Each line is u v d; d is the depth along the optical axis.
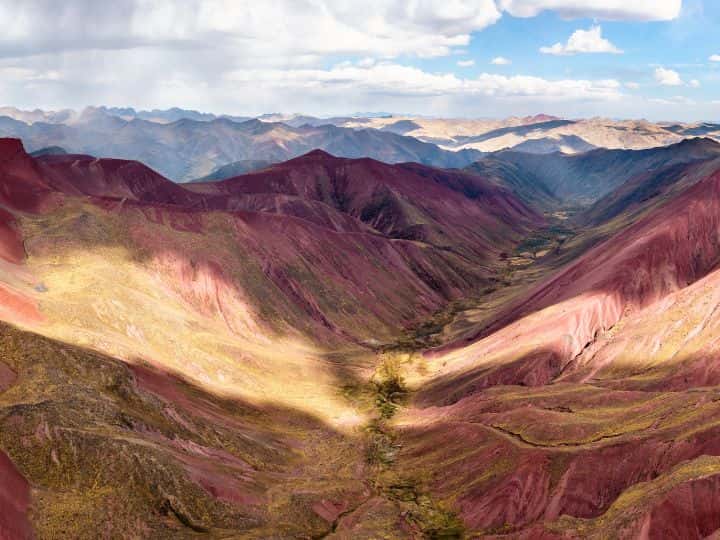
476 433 76.69
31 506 49.19
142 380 74.69
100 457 55.59
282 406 91.62
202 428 71.38
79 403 61.84
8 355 66.88
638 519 49.75
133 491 54.31
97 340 78.69
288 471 72.88
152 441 62.28
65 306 84.44
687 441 58.47
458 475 71.06
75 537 48.12
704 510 48.16
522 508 62.66
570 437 70.31
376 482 73.31
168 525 53.09
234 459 69.50
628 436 64.69
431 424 86.62
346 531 61.12
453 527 63.22
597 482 61.00
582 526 54.59
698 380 85.44
